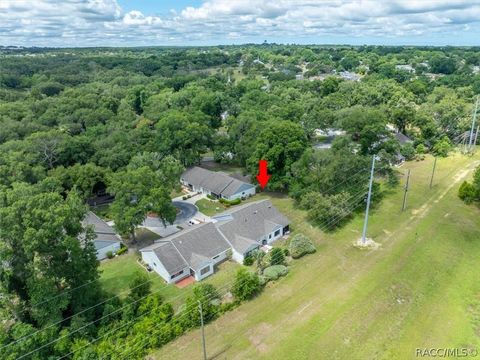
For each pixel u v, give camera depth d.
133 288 31.95
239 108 95.12
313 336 26.94
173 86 130.75
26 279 28.80
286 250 38.19
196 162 70.06
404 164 63.88
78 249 29.12
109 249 40.97
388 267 34.62
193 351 26.23
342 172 46.56
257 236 40.53
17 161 49.50
